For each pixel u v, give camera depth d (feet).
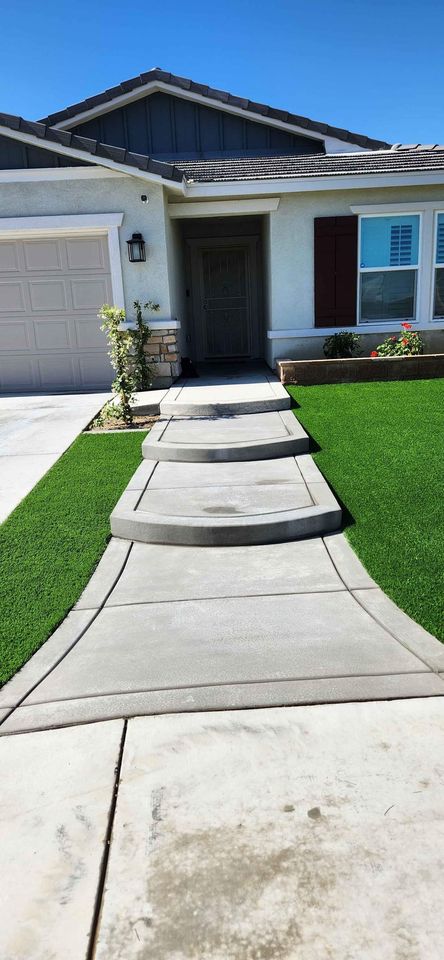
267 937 6.19
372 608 12.35
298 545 15.69
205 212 34.53
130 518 16.30
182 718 9.40
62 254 33.09
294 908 6.46
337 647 11.07
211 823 7.52
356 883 6.68
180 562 15.05
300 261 35.17
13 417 28.32
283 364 31.73
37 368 34.58
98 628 12.12
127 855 7.14
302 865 6.92
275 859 7.00
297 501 17.24
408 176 33.06
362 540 15.34
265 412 26.48
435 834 7.23
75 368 34.45
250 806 7.75
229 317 44.47
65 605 12.94
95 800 7.95
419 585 13.03
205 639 11.55
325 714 9.35
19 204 31.78
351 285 35.35
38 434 25.34
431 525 15.85
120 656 11.12
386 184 33.12
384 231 35.06
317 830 7.35
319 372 31.76
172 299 33.88
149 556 15.44
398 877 6.73
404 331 34.47
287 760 8.48
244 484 18.88
